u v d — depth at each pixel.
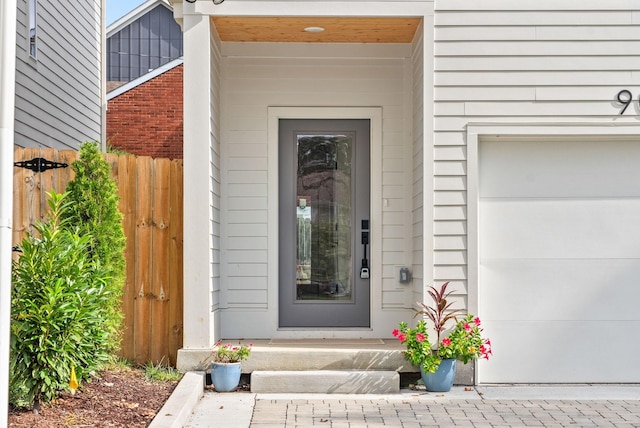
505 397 6.84
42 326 5.41
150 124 20.94
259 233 8.34
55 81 12.09
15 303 5.46
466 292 7.30
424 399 6.75
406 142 8.33
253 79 8.38
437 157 7.33
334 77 8.41
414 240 8.10
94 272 6.16
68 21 12.88
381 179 8.37
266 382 7.01
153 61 30.94
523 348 7.48
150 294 7.51
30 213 7.32
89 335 5.85
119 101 20.94
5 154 4.31
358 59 8.41
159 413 5.62
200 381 6.79
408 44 8.38
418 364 7.14
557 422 5.94
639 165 7.52
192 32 7.30
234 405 6.48
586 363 7.48
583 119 7.35
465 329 7.03
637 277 7.50
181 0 7.42
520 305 7.49
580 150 7.54
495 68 7.35
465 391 7.10
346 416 6.11
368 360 7.21
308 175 8.48
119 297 7.39
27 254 5.54
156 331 7.50
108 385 6.43
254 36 8.12
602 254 7.52
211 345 7.32
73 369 5.50
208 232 7.25
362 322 8.42
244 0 7.30
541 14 7.37
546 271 7.50
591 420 6.00
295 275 8.43
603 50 7.36
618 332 7.48
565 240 7.52
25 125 10.62
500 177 7.53
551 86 7.35
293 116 8.40
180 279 7.54
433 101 7.34
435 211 7.32
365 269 8.39
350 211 8.46
